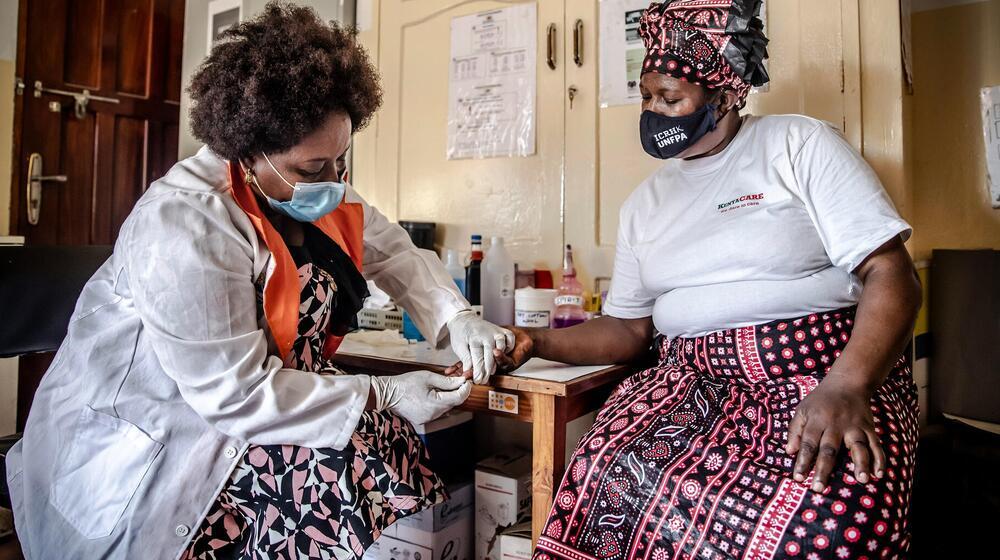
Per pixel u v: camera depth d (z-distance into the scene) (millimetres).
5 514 1659
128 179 2949
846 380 1013
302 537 1055
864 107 1595
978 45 1872
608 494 1126
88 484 1057
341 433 1056
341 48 1109
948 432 1604
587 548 1133
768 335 1179
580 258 1964
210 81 1052
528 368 1408
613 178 1916
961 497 1506
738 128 1308
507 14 2072
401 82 2273
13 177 2613
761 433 1077
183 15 3100
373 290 2002
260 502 1073
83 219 2828
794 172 1193
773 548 951
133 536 1016
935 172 1932
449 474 1849
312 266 1179
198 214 1011
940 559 1486
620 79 1897
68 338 1133
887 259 1094
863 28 1589
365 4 2357
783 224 1176
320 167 1094
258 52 1036
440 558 1676
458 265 1899
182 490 1036
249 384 1006
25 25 2639
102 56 2859
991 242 1871
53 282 1465
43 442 1110
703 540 1017
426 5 2217
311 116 1026
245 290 1038
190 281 980
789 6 1675
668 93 1248
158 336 987
